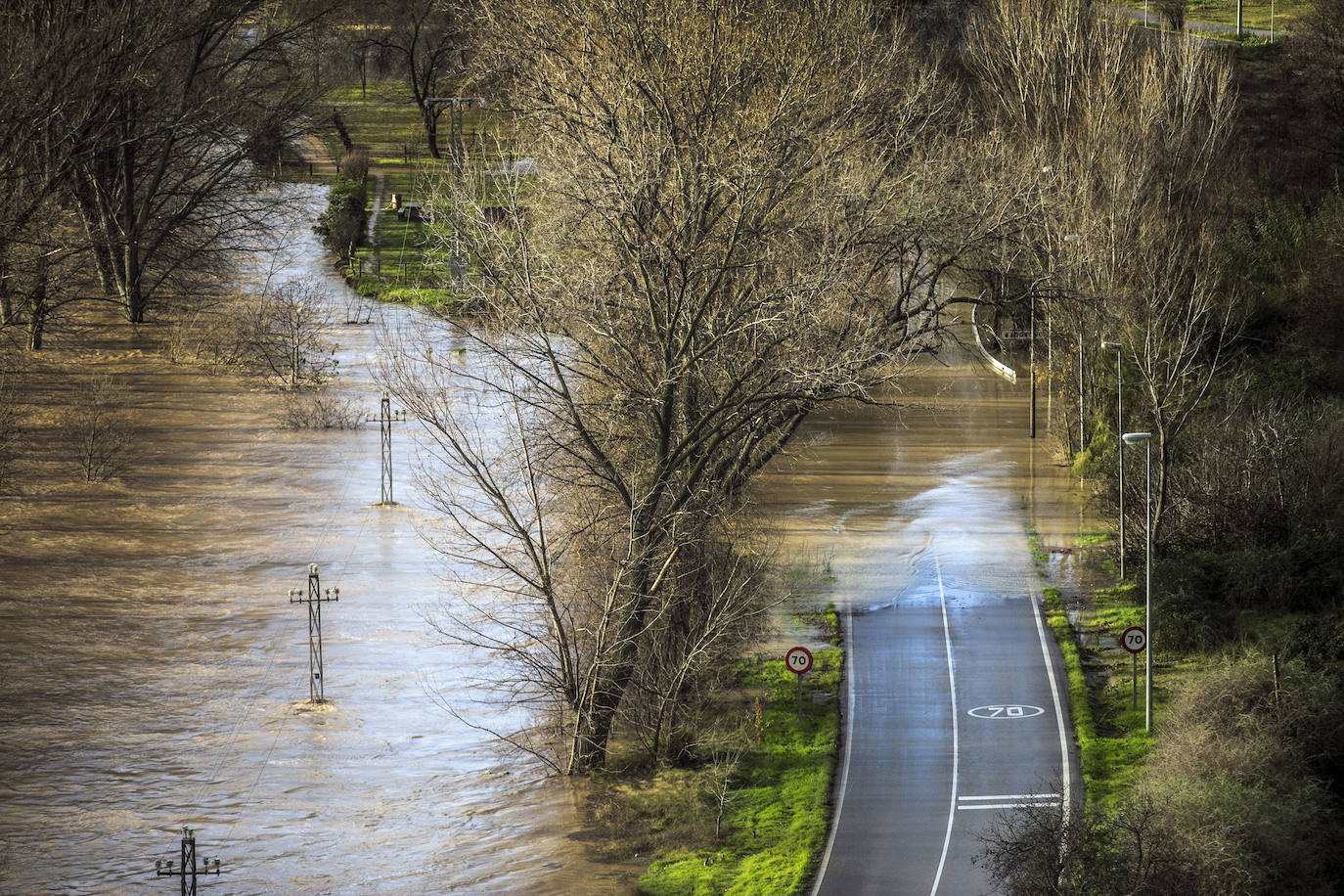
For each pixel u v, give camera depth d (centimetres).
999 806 7538
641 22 9825
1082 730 8444
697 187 8319
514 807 7650
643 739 8231
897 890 6650
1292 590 9806
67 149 14775
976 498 12862
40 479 12744
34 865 6919
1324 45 18900
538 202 9069
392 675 9250
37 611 10012
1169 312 13312
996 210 9869
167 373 16700
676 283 8375
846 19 11938
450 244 10562
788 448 14375
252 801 7650
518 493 10925
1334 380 13212
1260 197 17188
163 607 10169
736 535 8856
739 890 6662
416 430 14475
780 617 10225
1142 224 13788
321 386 16100
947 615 10269
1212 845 6450
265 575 10794
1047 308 12888
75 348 17588
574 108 8975
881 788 7794
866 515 12425
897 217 9412
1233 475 10906
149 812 7506
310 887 6781
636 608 7975
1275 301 14238
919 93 10950
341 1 19950
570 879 6856
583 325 8488
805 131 9138
